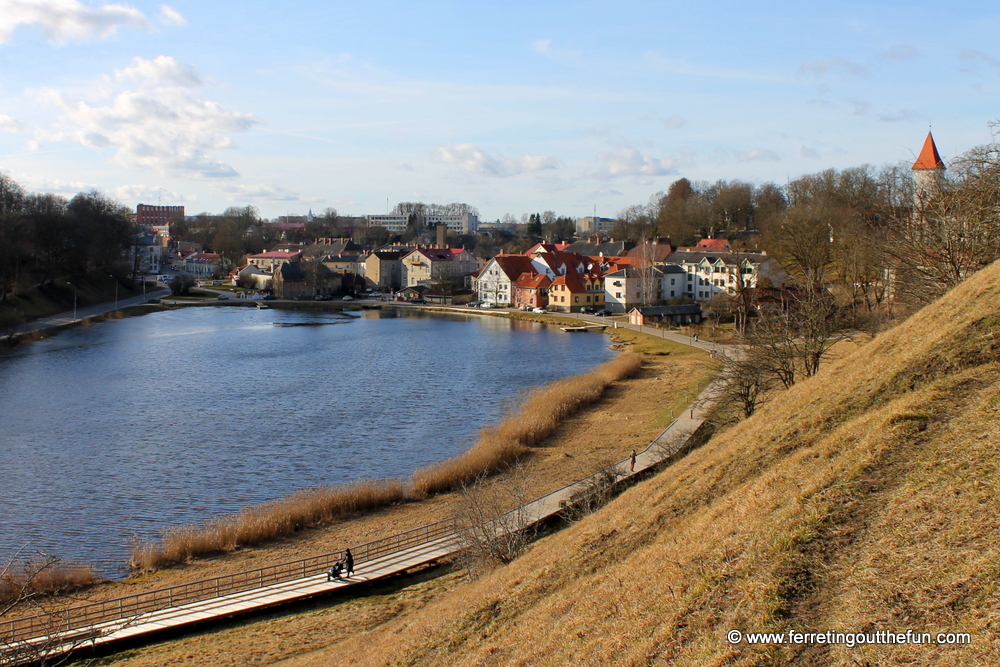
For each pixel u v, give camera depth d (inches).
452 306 7047.2
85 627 1247.5
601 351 4293.8
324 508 1823.3
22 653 1010.1
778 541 779.4
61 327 5039.4
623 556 1027.9
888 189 4847.4
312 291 7864.2
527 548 1341.0
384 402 2994.6
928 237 2043.6
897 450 840.9
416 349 4394.7
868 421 951.0
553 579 1051.9
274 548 1662.2
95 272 7096.5
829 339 2655.0
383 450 2369.6
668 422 2486.5
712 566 813.9
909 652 579.5
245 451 2342.5
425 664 938.7
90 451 2321.6
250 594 1401.3
